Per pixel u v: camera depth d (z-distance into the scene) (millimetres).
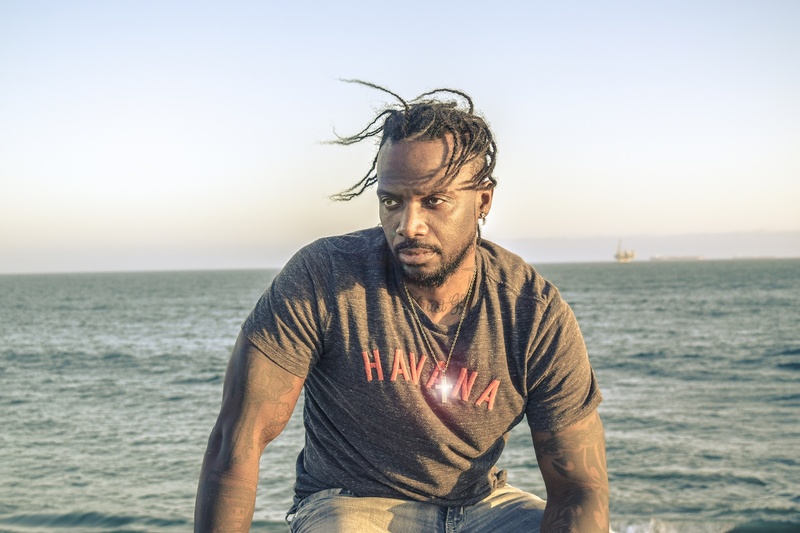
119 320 55625
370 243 2170
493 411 2123
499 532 2232
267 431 2064
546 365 2115
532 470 10945
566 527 2088
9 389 22438
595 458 2188
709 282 106938
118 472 11727
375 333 2062
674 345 31422
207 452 2057
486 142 2027
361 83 2100
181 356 31641
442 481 2182
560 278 134000
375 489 2189
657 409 16594
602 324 43031
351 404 2109
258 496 9695
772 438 13148
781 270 168375
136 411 18078
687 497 9633
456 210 1965
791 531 8406
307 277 2092
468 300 2104
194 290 117562
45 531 8906
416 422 2076
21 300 89938
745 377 22000
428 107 2021
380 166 1998
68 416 17406
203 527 1987
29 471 11852
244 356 2059
